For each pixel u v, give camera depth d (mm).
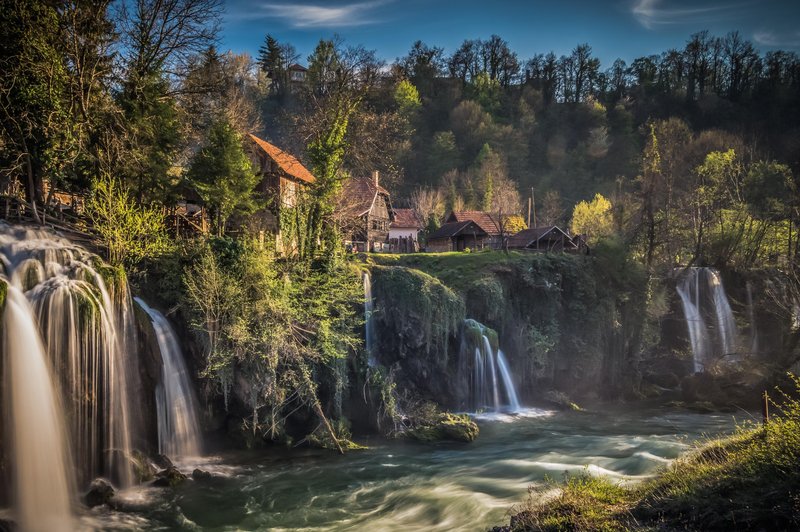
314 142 27391
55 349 14492
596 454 19641
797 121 97000
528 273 32656
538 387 31391
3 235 17016
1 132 19781
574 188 101938
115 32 24078
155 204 23672
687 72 130625
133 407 16797
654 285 37750
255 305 20156
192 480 16453
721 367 36062
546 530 9852
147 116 24031
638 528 9023
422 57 122312
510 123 114188
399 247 52031
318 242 26906
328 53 32375
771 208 49750
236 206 26375
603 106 123688
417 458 19469
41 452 13727
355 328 24969
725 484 9664
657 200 47156
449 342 27625
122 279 17266
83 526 13023
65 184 22797
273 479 16984
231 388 20125
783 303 39938
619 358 34688
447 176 90000
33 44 19156
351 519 14008
